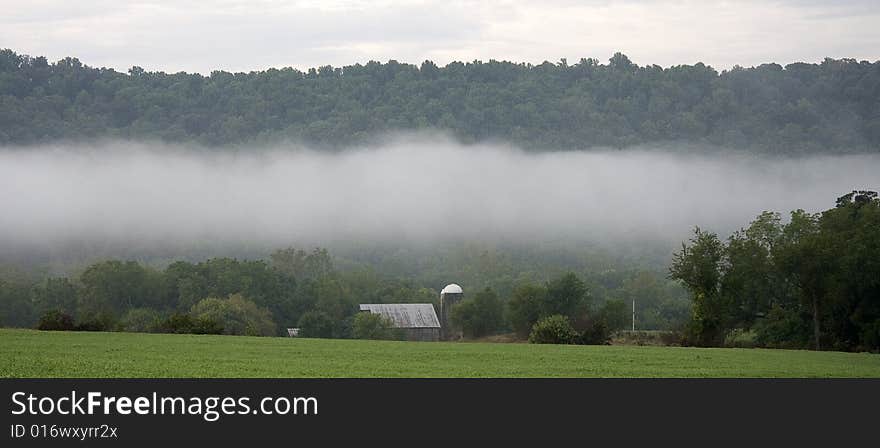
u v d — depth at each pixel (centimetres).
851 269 11156
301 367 6612
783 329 11675
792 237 12962
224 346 8300
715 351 9006
